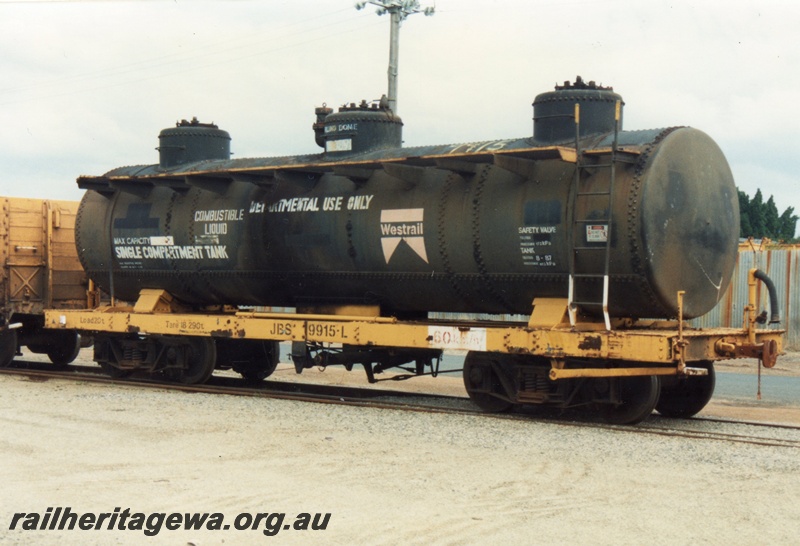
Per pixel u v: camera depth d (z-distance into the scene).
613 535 7.55
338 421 12.77
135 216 17.75
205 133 18.14
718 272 13.32
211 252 16.64
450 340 13.59
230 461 10.20
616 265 12.31
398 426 12.37
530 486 9.09
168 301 17.95
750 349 12.95
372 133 15.80
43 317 21.19
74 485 9.15
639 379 12.87
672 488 9.06
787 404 16.73
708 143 13.24
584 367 12.91
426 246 13.92
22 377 18.48
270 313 15.81
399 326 14.15
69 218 21.25
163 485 9.12
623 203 12.17
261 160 16.89
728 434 12.09
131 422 12.66
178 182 17.17
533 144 13.73
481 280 13.60
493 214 13.26
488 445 11.10
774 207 56.50
